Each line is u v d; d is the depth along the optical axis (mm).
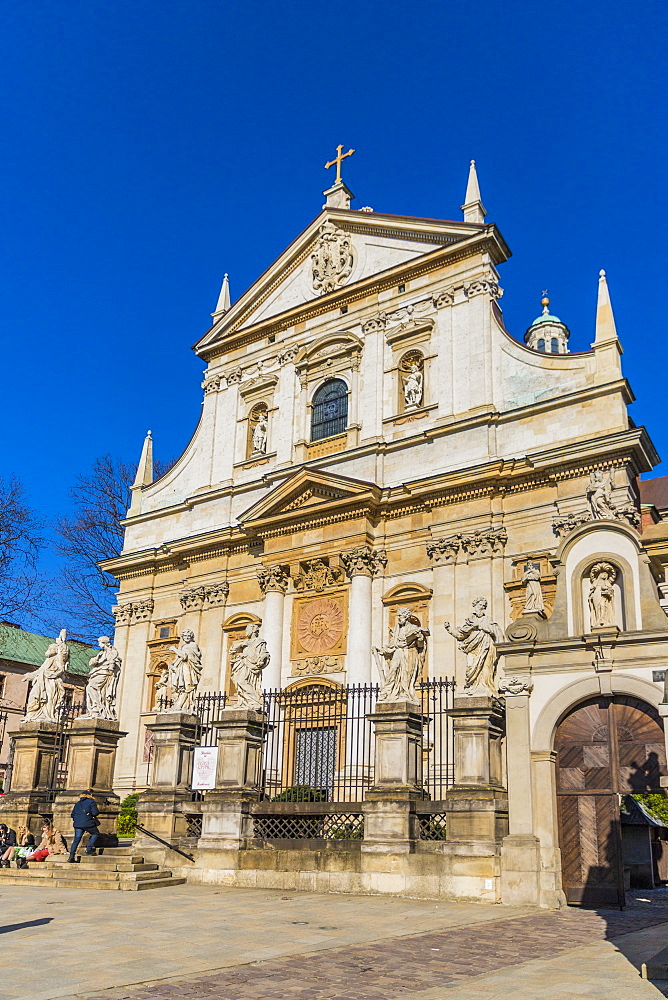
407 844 17797
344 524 31156
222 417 37875
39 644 56594
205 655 34156
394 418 32125
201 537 35219
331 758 27516
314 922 14055
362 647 29406
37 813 23125
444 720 27016
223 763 20516
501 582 27859
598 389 27641
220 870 19422
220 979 9914
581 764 17594
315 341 35406
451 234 32875
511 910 16078
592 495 19688
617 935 13375
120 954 11070
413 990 9508
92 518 44812
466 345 31250
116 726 23328
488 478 28359
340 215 36250
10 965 10273
